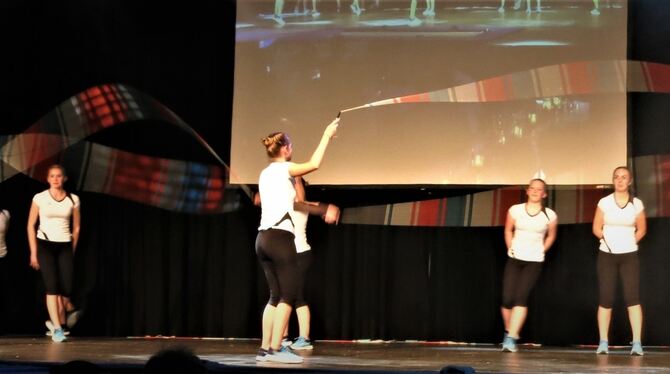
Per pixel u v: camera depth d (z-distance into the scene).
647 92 7.29
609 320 6.57
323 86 7.47
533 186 6.63
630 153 7.27
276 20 7.52
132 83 7.68
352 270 7.47
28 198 7.76
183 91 7.67
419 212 7.43
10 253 7.74
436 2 7.42
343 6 7.48
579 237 7.32
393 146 7.40
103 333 7.65
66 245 7.12
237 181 7.50
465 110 7.38
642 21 7.26
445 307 7.40
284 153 5.57
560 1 7.32
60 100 7.71
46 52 7.69
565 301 7.33
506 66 7.36
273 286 5.58
